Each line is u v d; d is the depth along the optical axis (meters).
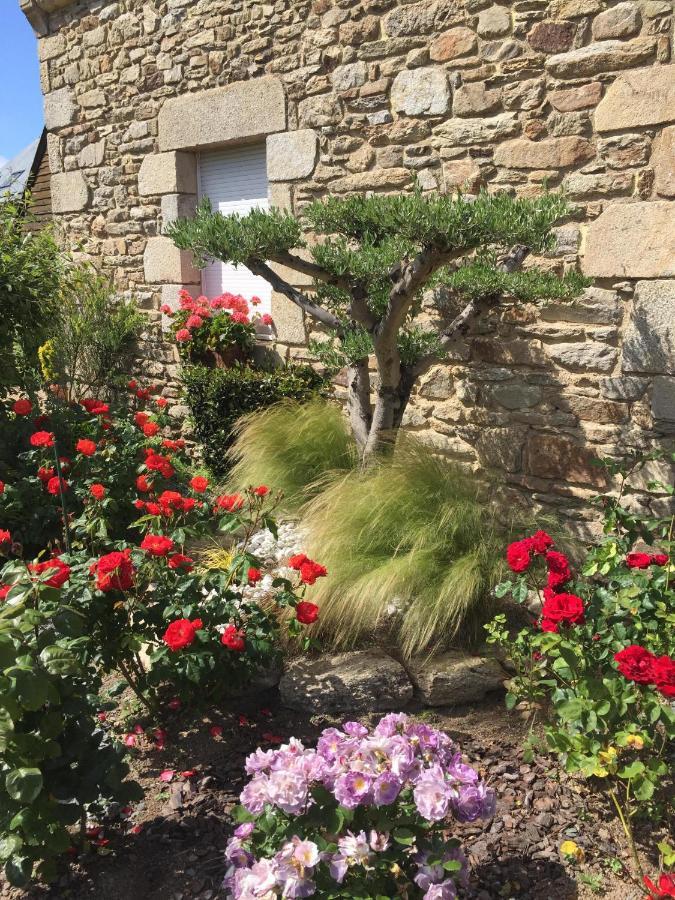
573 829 2.20
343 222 3.86
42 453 3.88
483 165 4.10
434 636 3.02
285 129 5.00
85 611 2.42
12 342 5.11
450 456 4.20
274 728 2.71
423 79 4.26
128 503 3.75
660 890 1.73
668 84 3.38
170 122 5.82
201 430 5.31
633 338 3.65
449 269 4.28
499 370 4.22
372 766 1.73
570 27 3.67
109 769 2.01
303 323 5.23
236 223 3.75
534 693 2.59
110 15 6.14
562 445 4.00
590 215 3.74
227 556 3.61
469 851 2.13
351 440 4.56
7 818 1.86
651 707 2.09
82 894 2.05
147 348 6.51
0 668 1.82
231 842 1.81
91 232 6.93
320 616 3.05
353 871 1.70
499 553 3.28
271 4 4.93
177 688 2.64
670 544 2.58
